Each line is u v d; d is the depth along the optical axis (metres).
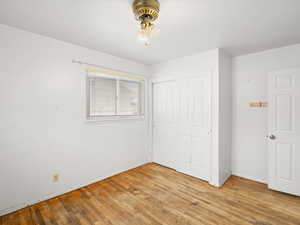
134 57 3.11
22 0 1.44
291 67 2.47
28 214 1.91
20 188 2.01
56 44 2.29
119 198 2.26
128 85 3.32
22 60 2.02
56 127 2.31
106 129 2.93
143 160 3.64
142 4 1.38
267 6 1.51
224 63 2.78
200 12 1.61
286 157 2.39
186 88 3.07
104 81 2.91
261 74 2.76
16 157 1.98
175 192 2.42
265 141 2.73
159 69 3.52
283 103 2.42
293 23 1.83
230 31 2.03
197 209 2.00
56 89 2.30
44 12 1.64
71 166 2.47
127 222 1.78
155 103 3.70
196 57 2.88
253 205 2.08
